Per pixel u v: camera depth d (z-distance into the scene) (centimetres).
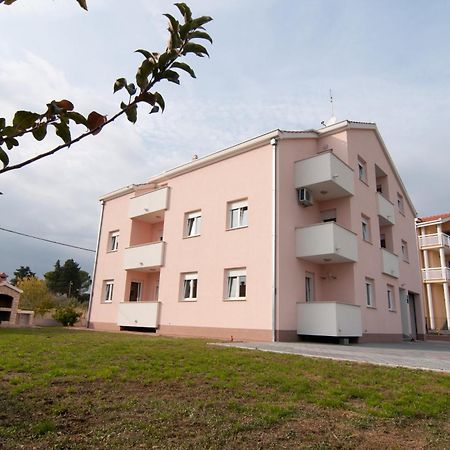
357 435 416
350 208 1764
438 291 3459
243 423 434
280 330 1438
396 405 535
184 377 655
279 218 1564
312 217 1775
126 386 583
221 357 850
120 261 2292
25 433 379
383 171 2258
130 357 820
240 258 1630
